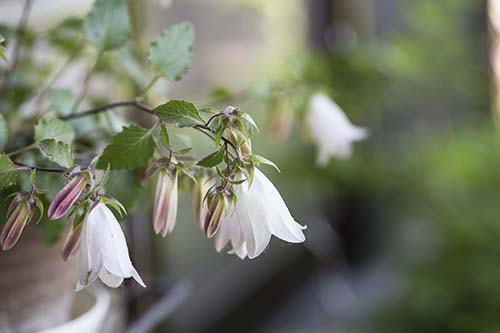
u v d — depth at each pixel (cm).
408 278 209
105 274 71
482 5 248
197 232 167
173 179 72
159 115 71
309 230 242
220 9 164
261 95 92
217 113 70
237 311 200
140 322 93
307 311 235
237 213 71
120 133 73
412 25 228
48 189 73
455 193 208
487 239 197
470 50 235
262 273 219
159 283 104
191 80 150
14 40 91
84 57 93
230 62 172
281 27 205
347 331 214
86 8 102
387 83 204
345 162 200
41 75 93
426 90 227
